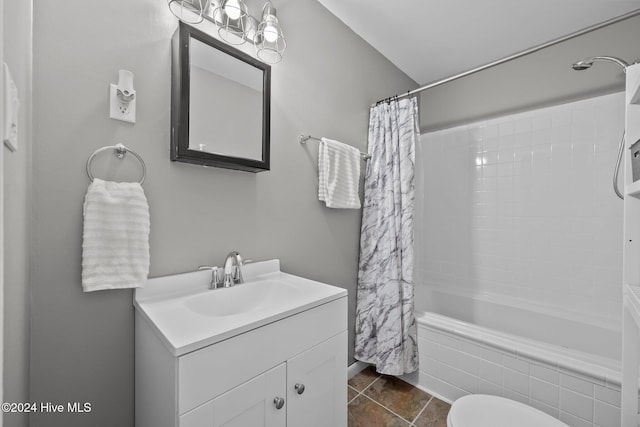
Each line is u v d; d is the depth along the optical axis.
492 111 2.29
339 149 1.68
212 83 1.13
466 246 2.40
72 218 0.88
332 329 1.11
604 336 1.71
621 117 1.78
